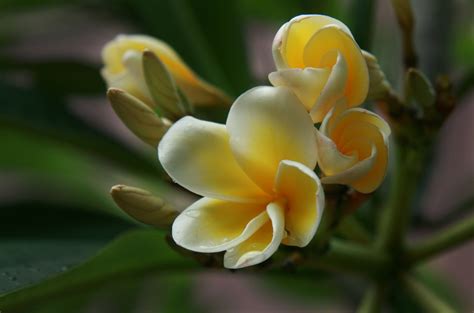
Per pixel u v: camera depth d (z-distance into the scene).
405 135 0.67
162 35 0.82
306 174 0.53
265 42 1.25
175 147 0.55
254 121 0.54
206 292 1.20
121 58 0.67
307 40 0.57
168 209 0.59
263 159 0.55
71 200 0.88
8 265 0.62
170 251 0.66
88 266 0.64
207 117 0.71
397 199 0.69
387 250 0.69
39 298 0.64
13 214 0.75
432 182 0.88
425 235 0.84
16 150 0.84
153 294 0.97
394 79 0.85
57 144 0.82
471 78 0.79
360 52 0.56
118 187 0.58
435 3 0.84
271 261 0.63
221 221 0.55
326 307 0.97
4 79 0.79
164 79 0.63
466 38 0.99
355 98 0.56
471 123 1.25
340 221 0.62
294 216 0.55
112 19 0.94
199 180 0.55
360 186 0.56
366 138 0.55
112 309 0.93
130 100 0.60
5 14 0.91
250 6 0.94
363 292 0.84
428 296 0.69
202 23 0.81
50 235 0.73
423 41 0.84
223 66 0.81
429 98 0.65
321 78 0.55
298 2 0.89
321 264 0.67
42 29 0.97
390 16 0.98
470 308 0.94
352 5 0.78
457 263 1.36
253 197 0.56
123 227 0.75
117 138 0.79
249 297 1.34
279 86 0.55
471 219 0.69
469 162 1.24
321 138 0.54
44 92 0.79
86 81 0.84
